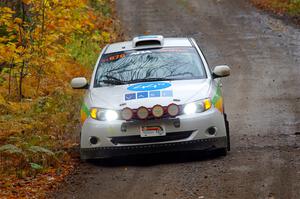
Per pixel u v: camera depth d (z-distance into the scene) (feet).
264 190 71.41
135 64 100.32
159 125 86.69
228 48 221.25
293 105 129.70
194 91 90.33
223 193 71.51
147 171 85.51
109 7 309.83
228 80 168.14
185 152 94.58
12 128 106.11
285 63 188.03
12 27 126.62
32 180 84.23
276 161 84.48
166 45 104.53
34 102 127.24
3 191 78.54
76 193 77.05
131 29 270.87
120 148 87.66
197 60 100.22
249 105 133.59
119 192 75.92
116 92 93.04
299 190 70.44
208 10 311.27
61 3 131.95
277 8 297.53
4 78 143.33
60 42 185.26
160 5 330.95
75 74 165.78
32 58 131.13
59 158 94.17
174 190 74.54
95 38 205.77
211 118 87.76
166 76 96.84
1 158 91.61
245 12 298.56
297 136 100.32
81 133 90.89
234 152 92.53
